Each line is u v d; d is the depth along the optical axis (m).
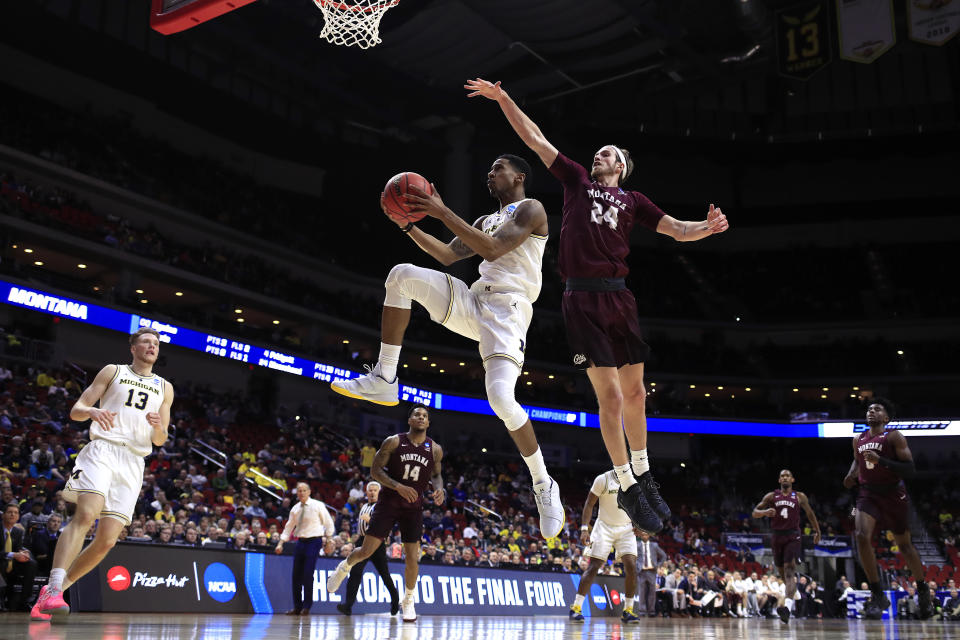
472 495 24.58
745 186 38.69
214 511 15.38
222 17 24.36
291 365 26.72
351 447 25.55
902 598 21.58
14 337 21.33
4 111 24.73
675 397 33.69
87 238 23.64
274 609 8.69
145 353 5.10
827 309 35.78
